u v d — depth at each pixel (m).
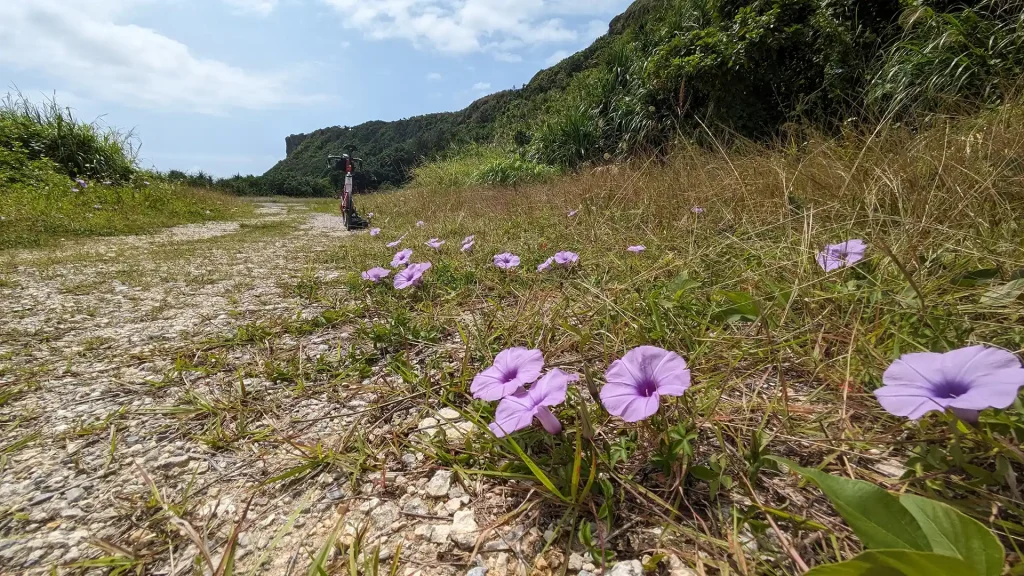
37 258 4.67
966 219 2.06
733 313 1.77
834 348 1.46
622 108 9.54
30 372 2.03
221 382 1.90
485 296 2.72
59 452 1.46
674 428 1.14
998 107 3.19
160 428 1.58
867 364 1.35
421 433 1.45
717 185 3.66
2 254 4.98
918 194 2.23
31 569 1.03
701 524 1.00
